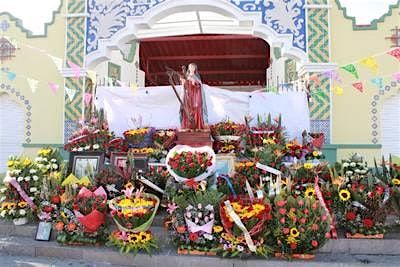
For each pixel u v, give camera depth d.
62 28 9.69
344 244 5.78
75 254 5.72
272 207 5.45
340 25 9.23
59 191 6.30
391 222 6.35
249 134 8.30
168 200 6.06
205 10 9.30
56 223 5.98
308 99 9.14
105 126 8.80
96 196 5.96
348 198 5.90
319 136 8.46
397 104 9.24
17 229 6.48
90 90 9.68
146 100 9.62
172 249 5.70
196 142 8.04
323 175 6.68
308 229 5.20
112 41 9.36
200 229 5.41
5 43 9.92
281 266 5.23
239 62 18.14
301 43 9.16
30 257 5.81
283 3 9.16
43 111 9.72
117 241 5.61
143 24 9.35
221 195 5.68
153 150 8.27
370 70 9.16
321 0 9.16
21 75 9.84
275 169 6.78
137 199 5.66
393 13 9.20
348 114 9.14
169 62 17.92
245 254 5.34
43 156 7.35
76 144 8.01
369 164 9.04
